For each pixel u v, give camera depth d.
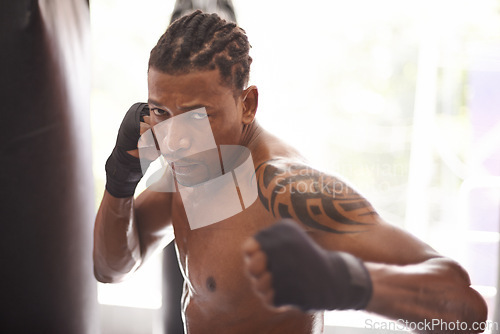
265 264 0.37
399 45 1.95
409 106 1.96
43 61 1.22
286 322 0.70
